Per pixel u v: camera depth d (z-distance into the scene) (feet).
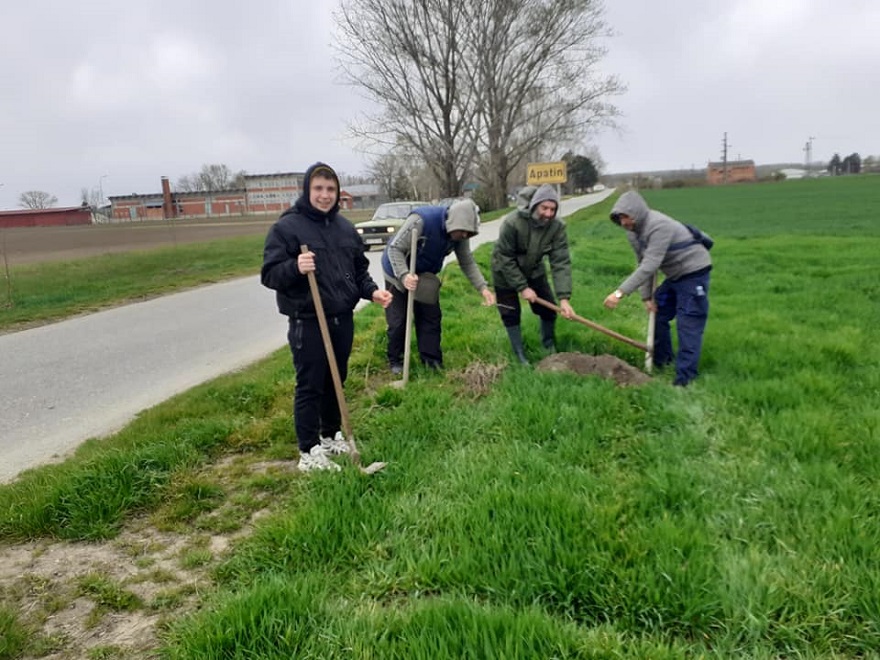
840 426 11.84
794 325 20.81
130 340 26.94
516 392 14.65
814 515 8.77
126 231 167.84
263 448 13.56
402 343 18.47
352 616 7.39
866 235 60.70
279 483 11.63
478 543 8.54
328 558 8.81
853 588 7.27
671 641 6.87
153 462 12.12
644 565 7.70
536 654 6.39
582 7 121.49
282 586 7.80
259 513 10.68
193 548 9.68
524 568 7.91
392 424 13.56
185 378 20.44
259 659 6.70
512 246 17.74
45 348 25.91
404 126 126.93
